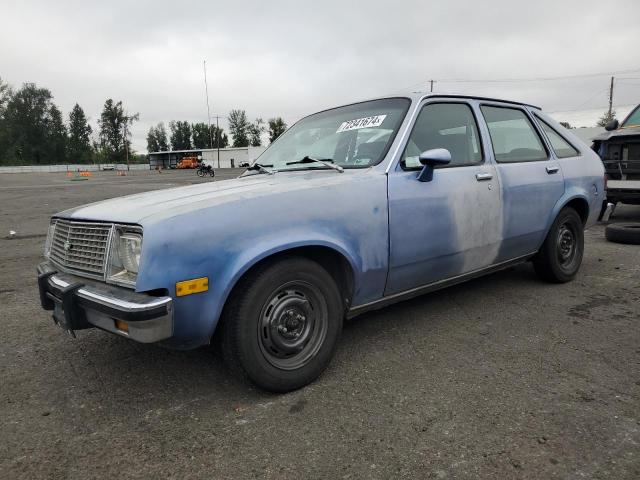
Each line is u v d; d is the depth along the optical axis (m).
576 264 4.66
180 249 2.25
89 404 2.61
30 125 104.44
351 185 2.86
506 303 4.06
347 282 2.93
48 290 2.74
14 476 2.03
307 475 1.99
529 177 3.98
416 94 3.49
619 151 7.65
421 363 2.98
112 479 2.00
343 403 2.54
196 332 2.37
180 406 2.57
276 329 2.58
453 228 3.36
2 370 3.05
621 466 1.98
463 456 2.08
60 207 13.51
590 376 2.76
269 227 2.49
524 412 2.40
